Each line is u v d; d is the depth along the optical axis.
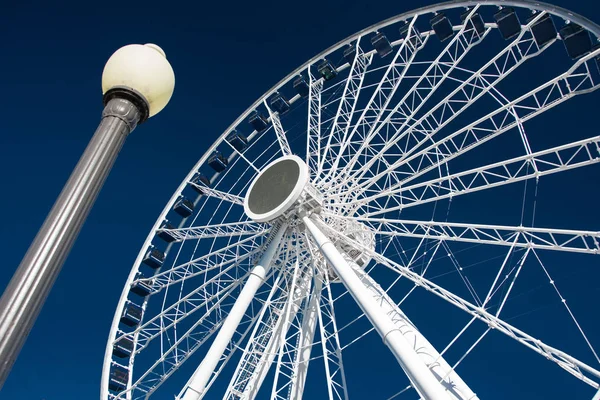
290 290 22.06
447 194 20.30
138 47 6.02
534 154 18.31
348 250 23.30
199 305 24.05
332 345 19.69
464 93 20.98
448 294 17.12
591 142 17.20
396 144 22.61
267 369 21.69
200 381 17.92
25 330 3.86
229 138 30.80
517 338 15.33
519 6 20.75
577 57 19.70
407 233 20.81
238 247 24.48
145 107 5.78
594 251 16.36
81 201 4.62
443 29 24.41
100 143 5.15
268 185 24.64
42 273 4.09
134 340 25.67
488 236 18.61
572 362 14.02
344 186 24.22
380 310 15.58
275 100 29.98
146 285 27.88
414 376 13.33
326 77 29.53
